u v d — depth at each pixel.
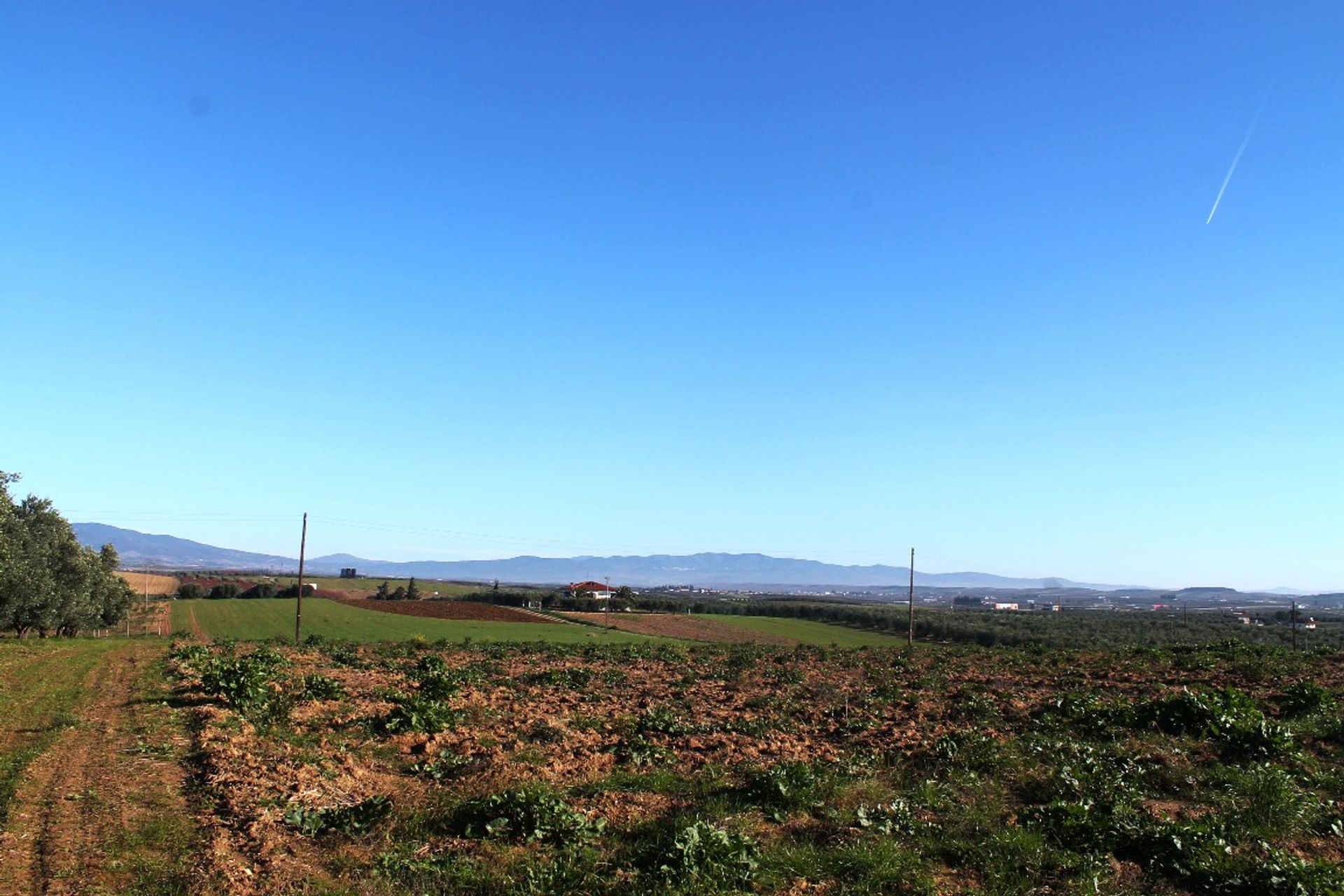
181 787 13.12
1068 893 9.68
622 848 10.77
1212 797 12.95
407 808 11.95
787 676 30.62
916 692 26.62
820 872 10.14
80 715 19.39
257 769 13.91
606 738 18.69
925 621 102.50
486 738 18.02
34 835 10.70
